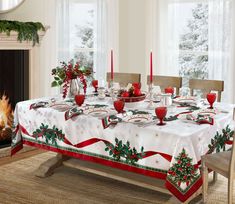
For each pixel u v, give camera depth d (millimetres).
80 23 5516
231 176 2572
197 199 3193
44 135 3389
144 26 5340
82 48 5570
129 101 3307
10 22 4480
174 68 5242
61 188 3508
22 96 4785
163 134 2660
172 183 2590
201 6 5012
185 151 2568
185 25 5137
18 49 4621
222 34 4746
